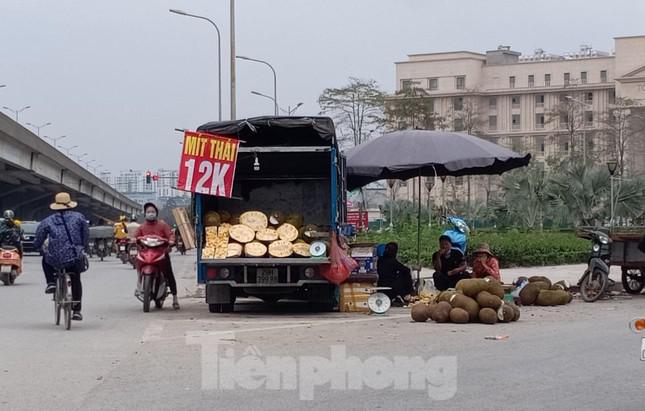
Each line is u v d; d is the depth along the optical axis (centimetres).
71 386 939
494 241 3048
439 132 1897
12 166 5409
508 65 10338
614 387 921
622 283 2012
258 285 1594
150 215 1719
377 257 1803
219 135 1580
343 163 1772
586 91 10050
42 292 2195
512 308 1484
